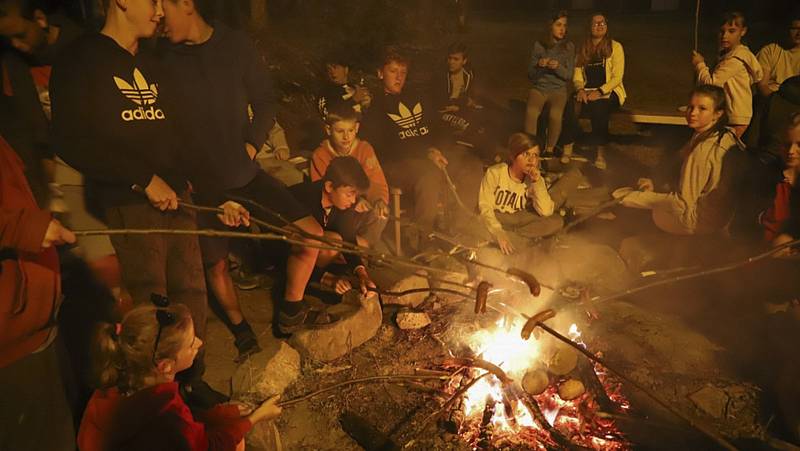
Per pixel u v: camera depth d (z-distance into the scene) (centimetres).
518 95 1038
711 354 427
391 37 1246
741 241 508
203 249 416
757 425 370
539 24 1730
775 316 429
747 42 1317
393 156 580
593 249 527
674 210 523
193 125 384
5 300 279
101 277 416
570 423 368
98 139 331
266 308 489
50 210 375
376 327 451
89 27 418
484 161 734
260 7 1131
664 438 358
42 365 299
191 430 263
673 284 498
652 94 1005
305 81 948
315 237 383
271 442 341
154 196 350
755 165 542
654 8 1873
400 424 373
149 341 270
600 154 758
